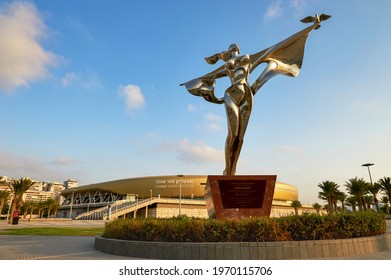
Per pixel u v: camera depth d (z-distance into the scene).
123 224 11.03
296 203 80.62
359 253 9.52
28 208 86.06
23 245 13.60
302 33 14.64
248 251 8.73
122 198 87.44
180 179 80.56
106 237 12.07
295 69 15.39
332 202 64.25
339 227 10.11
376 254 9.52
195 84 15.77
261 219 9.70
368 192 56.59
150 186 82.50
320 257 8.95
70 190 104.69
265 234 9.41
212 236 9.39
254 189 13.07
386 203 71.81
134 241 9.83
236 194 13.02
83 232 22.53
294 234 9.70
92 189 95.88
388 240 10.95
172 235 9.67
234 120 14.03
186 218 12.01
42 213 99.81
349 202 68.56
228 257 8.68
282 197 87.38
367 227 10.73
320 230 9.79
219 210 12.85
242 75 14.34
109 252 10.62
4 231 23.30
